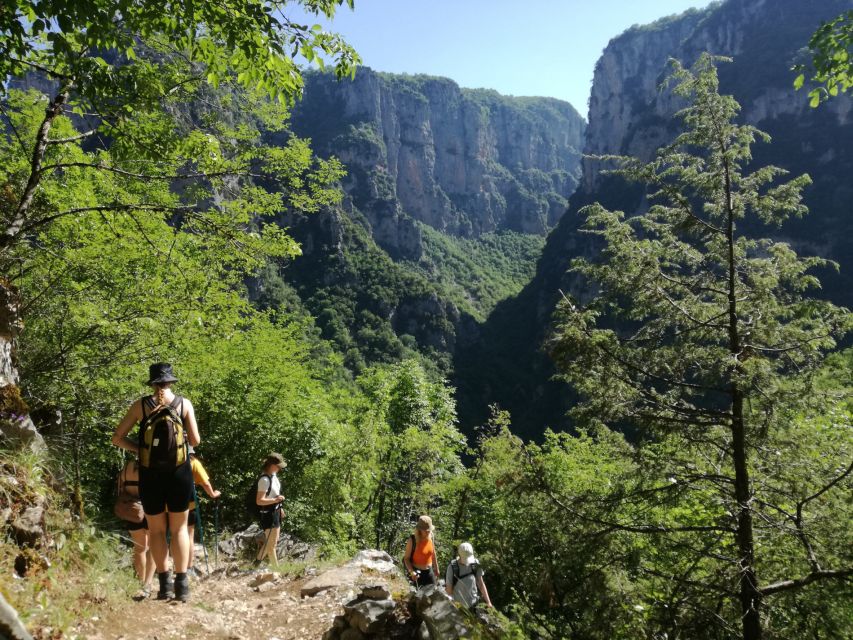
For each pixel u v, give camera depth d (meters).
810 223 84.44
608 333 7.45
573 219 134.12
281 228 9.35
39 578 3.03
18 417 4.30
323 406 17.17
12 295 5.29
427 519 6.08
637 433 7.29
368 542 15.80
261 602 4.67
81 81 4.98
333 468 15.70
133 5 4.45
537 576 7.40
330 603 4.60
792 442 6.64
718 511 7.59
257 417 14.39
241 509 13.38
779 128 99.00
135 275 7.79
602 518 7.21
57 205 7.02
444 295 139.50
